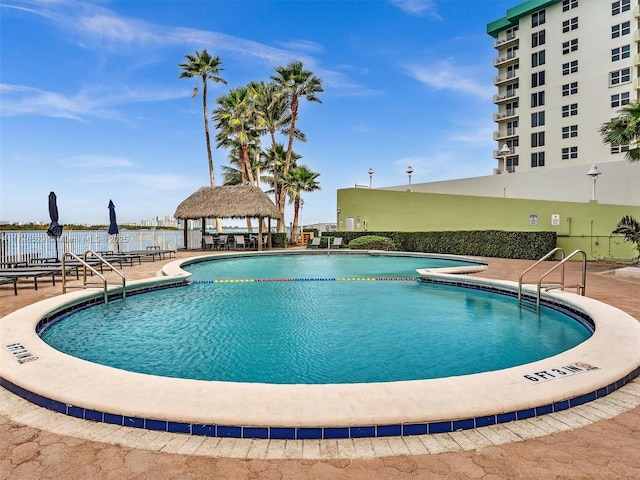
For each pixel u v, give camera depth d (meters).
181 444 2.40
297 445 2.39
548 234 16.05
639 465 2.18
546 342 5.23
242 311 7.06
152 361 4.51
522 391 2.85
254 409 2.56
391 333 5.65
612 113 29.20
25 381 3.03
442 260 17.08
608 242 15.84
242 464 2.20
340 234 23.80
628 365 3.40
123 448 2.36
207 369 4.27
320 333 5.65
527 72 34.25
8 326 4.73
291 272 12.99
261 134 29.84
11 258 12.65
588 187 19.06
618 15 28.88
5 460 2.23
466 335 5.55
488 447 2.36
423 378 4.02
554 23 32.34
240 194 21.39
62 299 6.47
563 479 2.06
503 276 10.59
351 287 9.73
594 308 5.73
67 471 2.13
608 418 2.71
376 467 2.17
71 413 2.74
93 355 4.72
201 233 24.44
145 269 12.38
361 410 2.55
